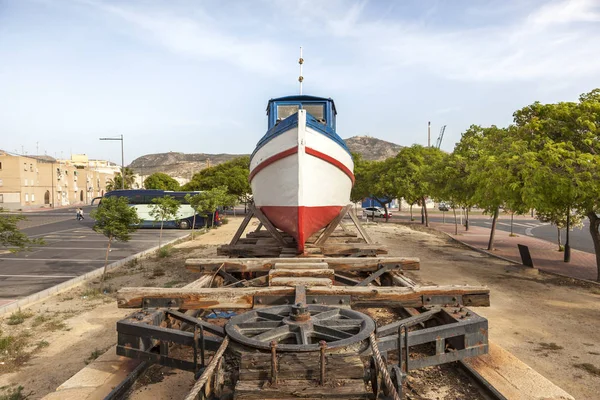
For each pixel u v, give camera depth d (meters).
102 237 23.41
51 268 13.75
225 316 6.88
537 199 9.52
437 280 11.27
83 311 8.58
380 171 33.19
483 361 4.50
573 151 9.79
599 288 10.42
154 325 4.25
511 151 10.64
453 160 18.30
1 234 7.89
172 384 4.38
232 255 8.30
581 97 11.71
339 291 4.60
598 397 4.85
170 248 18.53
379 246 8.05
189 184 51.69
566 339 6.78
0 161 55.88
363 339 3.40
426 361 3.86
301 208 7.21
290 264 5.88
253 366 3.07
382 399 2.94
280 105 10.14
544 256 16.16
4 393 5.05
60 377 5.51
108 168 123.19
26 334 7.15
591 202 9.81
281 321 3.85
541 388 3.86
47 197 65.19
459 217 41.88
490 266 13.72
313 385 2.90
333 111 10.85
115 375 4.23
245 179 43.31
